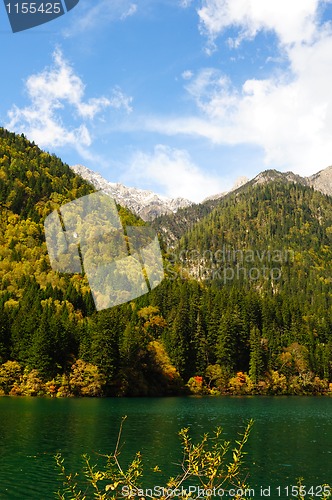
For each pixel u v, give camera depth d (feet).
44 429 156.87
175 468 106.32
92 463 110.73
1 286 409.49
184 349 389.39
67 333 330.75
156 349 371.35
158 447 131.44
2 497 86.33
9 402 252.01
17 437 141.18
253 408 263.08
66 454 120.06
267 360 428.15
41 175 582.35
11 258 442.50
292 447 137.90
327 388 430.20
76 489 90.12
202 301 476.54
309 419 211.82
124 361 336.49
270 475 105.29
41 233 475.72
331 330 526.16
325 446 139.95
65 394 304.30
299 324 510.58
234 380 393.91
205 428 172.14
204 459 40.16
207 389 386.11
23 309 352.08
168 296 452.35
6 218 485.15
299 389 417.08
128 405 258.78
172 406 262.26
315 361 446.60
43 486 92.79
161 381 362.33
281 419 209.97
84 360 323.37
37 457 115.96
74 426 165.99
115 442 137.39
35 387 300.20
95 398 302.45
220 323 421.18
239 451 40.86
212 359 414.21
